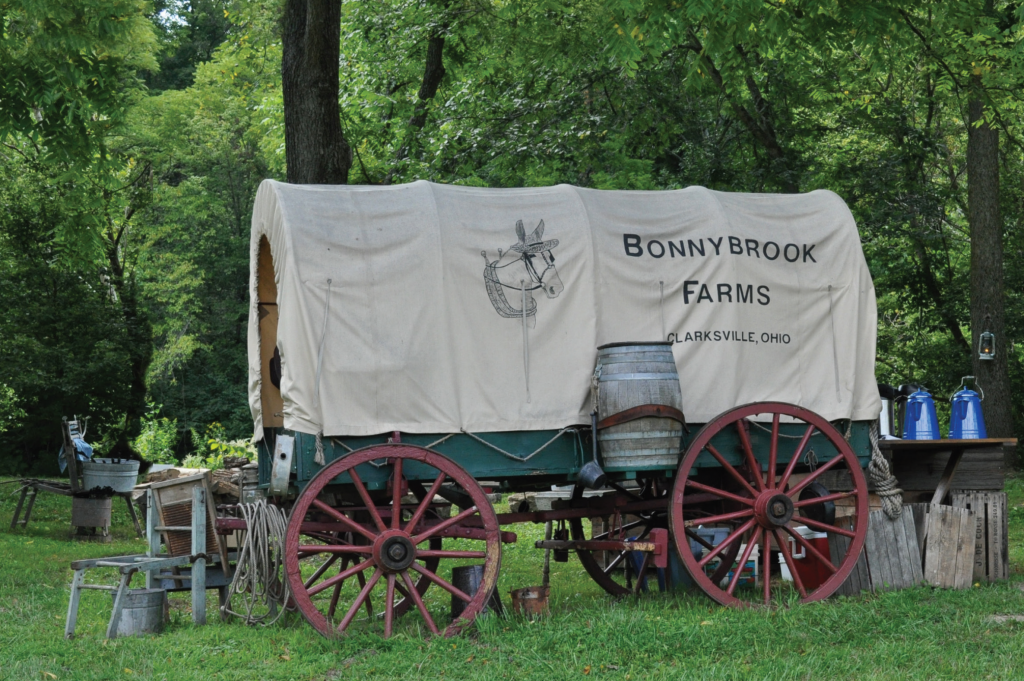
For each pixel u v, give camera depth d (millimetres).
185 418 31984
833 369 8500
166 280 29219
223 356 34469
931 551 8305
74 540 14617
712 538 8664
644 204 8352
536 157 18234
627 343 7590
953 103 18359
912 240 22469
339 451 7164
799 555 8867
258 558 7406
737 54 14555
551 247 7840
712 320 8156
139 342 24250
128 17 13133
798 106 20406
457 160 18141
